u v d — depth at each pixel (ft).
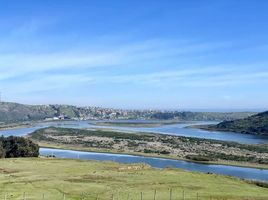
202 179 324.80
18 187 267.80
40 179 295.89
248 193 277.44
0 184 276.41
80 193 252.21
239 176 560.61
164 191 264.93
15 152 538.06
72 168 352.08
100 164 380.58
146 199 239.50
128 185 279.90
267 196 270.05
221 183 312.50
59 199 235.81
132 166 370.32
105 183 285.02
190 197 251.19
